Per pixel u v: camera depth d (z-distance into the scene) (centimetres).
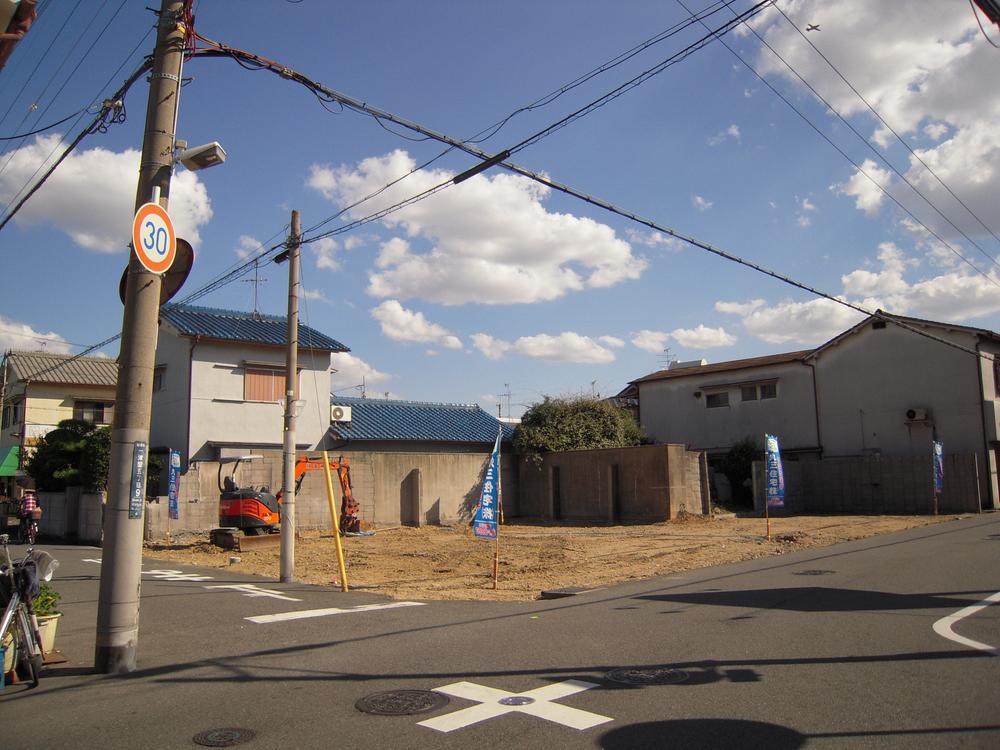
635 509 2673
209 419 2489
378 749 469
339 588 1228
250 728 517
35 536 2183
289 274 1395
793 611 901
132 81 941
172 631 860
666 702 546
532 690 590
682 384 3822
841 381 3291
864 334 3247
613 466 2739
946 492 2747
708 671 632
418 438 2900
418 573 1445
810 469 3072
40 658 655
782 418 3453
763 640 745
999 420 2981
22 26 720
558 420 2983
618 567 1469
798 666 641
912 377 3098
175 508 2088
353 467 2506
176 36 764
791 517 2748
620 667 655
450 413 3272
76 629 897
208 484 2183
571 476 2858
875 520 2478
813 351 3356
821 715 509
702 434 3719
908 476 2838
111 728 524
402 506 2623
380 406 3120
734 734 475
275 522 2066
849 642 725
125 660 680
